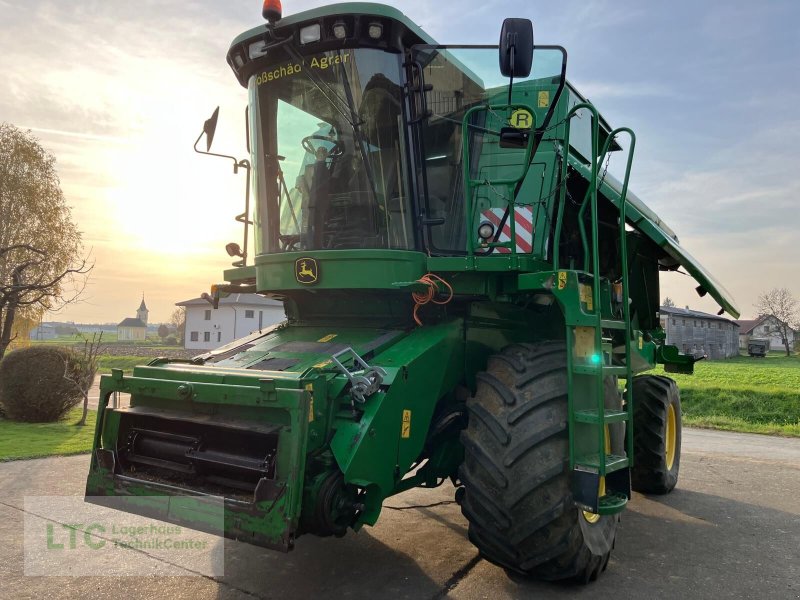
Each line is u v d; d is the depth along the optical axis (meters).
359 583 3.79
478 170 4.52
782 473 7.50
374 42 4.13
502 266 3.83
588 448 3.51
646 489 6.34
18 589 3.64
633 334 5.98
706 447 9.87
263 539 2.96
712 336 61.34
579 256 5.30
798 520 5.39
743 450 9.51
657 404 6.30
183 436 3.54
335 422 3.34
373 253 3.92
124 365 35.41
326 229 4.31
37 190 17.00
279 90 4.49
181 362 4.19
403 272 3.96
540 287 3.74
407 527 4.93
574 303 3.56
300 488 3.01
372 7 4.05
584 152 5.66
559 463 3.38
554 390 3.56
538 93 4.47
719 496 6.29
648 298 6.67
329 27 4.14
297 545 4.47
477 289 4.02
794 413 17.47
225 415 3.40
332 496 3.12
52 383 10.82
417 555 4.29
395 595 3.61
